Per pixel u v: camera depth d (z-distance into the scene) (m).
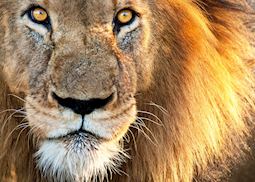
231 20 7.89
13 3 6.90
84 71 6.38
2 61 7.15
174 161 7.68
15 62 6.98
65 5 6.54
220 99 7.70
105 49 6.59
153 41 7.17
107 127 6.56
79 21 6.57
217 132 7.75
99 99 6.37
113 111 6.57
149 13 7.06
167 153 7.65
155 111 7.50
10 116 7.32
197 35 7.51
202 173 7.80
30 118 6.79
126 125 6.78
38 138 7.00
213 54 7.65
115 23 6.80
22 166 7.57
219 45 7.75
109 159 7.02
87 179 6.93
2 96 7.30
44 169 7.20
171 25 7.34
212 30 7.76
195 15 7.52
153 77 7.32
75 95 6.28
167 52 7.36
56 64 6.50
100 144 6.63
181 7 7.41
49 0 6.58
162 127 7.57
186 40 7.46
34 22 6.76
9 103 7.28
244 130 7.97
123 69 6.74
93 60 6.47
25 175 7.61
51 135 6.60
